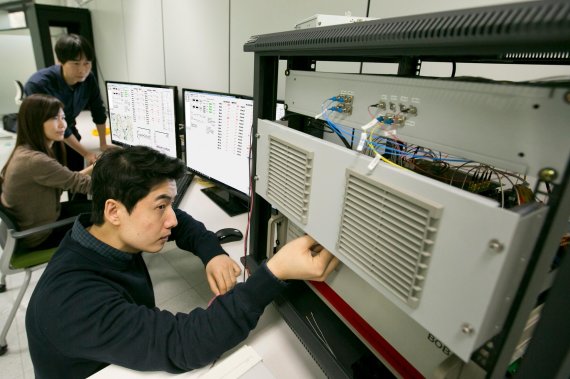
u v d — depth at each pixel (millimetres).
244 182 1261
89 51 1968
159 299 1248
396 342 508
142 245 729
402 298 410
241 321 587
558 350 317
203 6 1759
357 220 464
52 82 1961
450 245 345
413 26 351
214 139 1361
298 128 753
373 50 430
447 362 415
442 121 395
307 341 619
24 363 1338
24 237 1381
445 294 359
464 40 303
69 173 1512
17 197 1398
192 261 1438
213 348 574
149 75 2582
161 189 677
